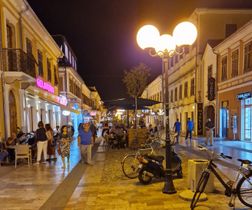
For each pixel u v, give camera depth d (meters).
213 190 6.66
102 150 15.54
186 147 16.06
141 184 7.62
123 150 15.40
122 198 6.38
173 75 39.00
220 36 26.80
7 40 13.15
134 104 18.28
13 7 13.45
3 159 10.67
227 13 26.70
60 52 23.44
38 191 7.00
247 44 18.48
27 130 14.88
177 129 18.94
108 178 8.38
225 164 9.98
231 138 20.84
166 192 6.69
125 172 9.12
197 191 5.68
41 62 18.75
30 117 16.06
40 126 11.20
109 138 17.19
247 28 17.83
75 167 10.20
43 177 8.55
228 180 6.40
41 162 11.33
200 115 26.70
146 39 6.82
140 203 6.01
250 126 18.23
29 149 10.75
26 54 13.16
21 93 14.14
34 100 16.53
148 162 7.64
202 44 26.97
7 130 12.12
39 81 17.06
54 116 22.34
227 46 21.52
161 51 6.93
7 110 12.20
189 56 30.36
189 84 30.39
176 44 6.92
